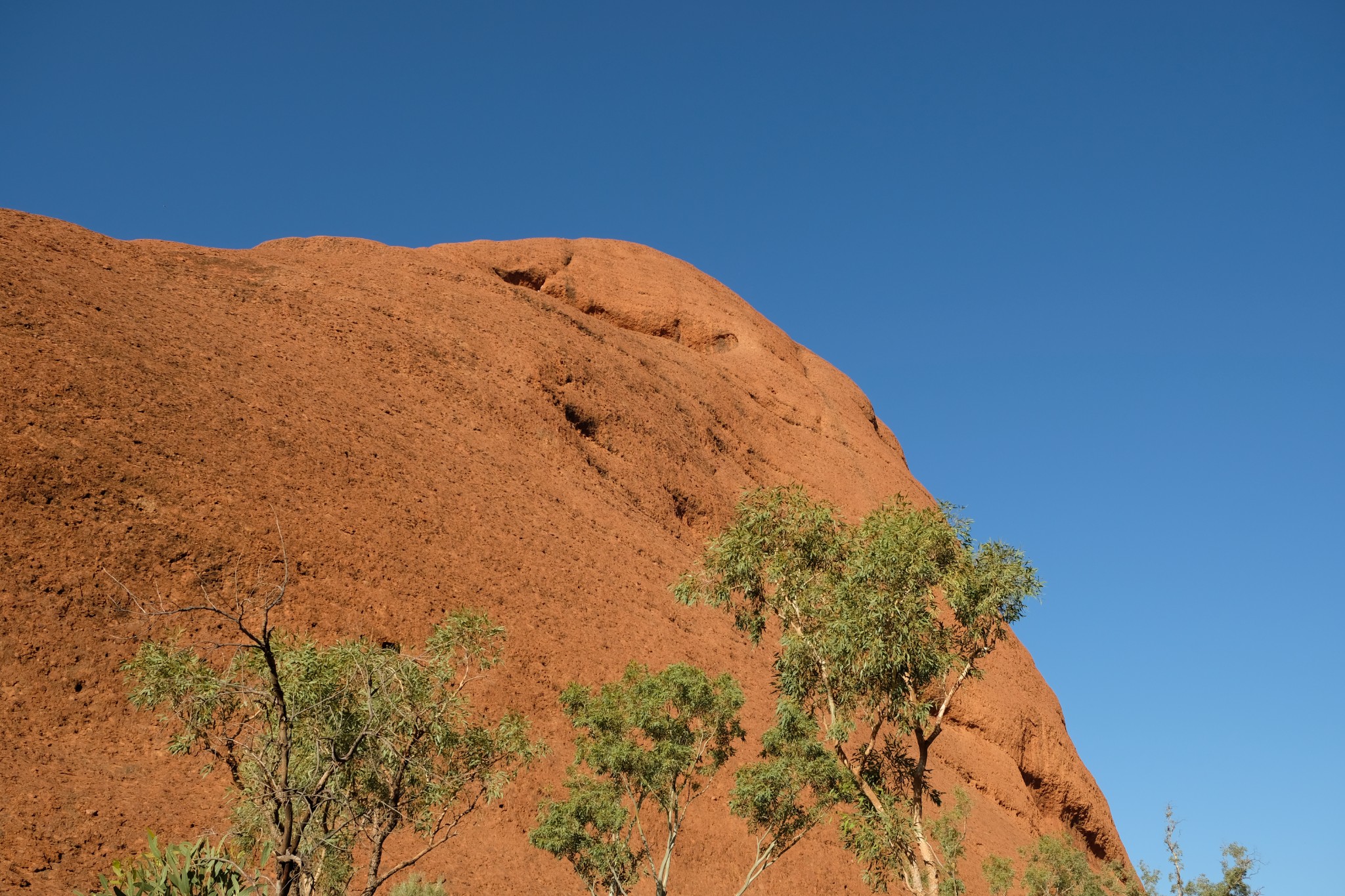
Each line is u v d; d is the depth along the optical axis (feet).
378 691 42.22
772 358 243.19
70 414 91.97
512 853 82.53
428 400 138.82
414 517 111.86
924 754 53.83
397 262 176.24
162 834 65.46
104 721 72.69
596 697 75.00
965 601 57.06
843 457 227.61
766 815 70.90
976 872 128.06
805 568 59.67
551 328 178.60
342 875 48.98
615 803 69.97
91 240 130.31
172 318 119.65
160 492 90.74
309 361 129.90
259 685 45.93
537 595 115.14
